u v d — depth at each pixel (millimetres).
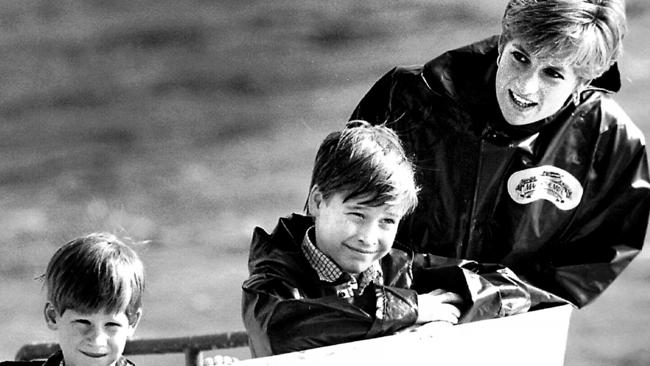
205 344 11609
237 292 42562
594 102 10305
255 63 65812
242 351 31531
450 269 9141
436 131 10320
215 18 72312
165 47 69125
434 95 10305
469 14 69000
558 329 9172
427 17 69000
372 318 8305
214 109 61000
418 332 8195
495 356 8625
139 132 59031
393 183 8344
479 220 10305
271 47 67938
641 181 10375
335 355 7859
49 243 47812
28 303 43250
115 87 64812
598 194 10352
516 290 9250
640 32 62594
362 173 8297
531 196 10211
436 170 10328
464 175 10250
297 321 8328
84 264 7699
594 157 10289
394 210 8461
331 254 8648
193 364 11688
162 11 73688
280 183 51938
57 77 66438
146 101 62750
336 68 64438
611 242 10461
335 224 8484
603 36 9328
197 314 40906
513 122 9836
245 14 72250
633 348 38938
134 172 54438
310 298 8734
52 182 53906
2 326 41281
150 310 41125
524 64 9516
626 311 41625
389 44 66562
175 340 11656
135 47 69562
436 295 8812
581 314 41812
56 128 60312
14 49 70438
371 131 8672
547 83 9523
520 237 10297
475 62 10297
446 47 64875
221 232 47688
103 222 48625
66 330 7742
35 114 62094
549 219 10289
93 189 53000
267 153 55281
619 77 10328
